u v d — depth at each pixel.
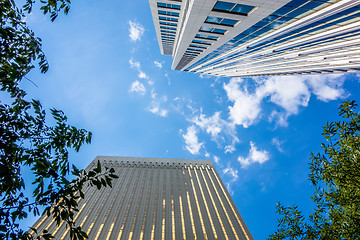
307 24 21.22
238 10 20.47
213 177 82.00
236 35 28.25
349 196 9.00
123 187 70.38
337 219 9.27
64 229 49.41
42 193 5.54
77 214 55.47
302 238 9.70
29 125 6.59
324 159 10.05
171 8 32.66
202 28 27.33
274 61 43.88
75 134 7.10
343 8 16.47
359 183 8.64
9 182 5.48
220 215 59.00
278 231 10.40
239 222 56.62
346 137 9.50
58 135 6.68
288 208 10.62
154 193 67.44
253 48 34.88
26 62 6.67
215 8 20.84
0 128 5.71
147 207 59.84
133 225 52.16
